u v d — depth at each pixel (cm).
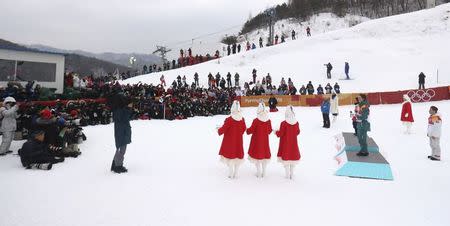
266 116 757
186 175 752
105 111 1502
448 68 2897
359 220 530
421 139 1254
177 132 1362
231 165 738
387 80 2833
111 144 1066
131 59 5116
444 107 1912
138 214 528
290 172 759
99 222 495
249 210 558
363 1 10431
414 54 3328
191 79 3322
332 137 1312
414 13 4041
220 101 2177
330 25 9388
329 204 598
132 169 786
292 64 3484
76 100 1501
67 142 911
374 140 1241
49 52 1625
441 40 3481
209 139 1217
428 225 517
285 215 542
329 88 2441
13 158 859
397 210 576
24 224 480
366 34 3941
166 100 1831
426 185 725
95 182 680
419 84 2425
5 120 891
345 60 3384
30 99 1342
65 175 723
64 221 495
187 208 558
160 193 627
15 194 598
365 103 975
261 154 743
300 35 9056
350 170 827
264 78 2880
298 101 2378
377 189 693
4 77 1500
